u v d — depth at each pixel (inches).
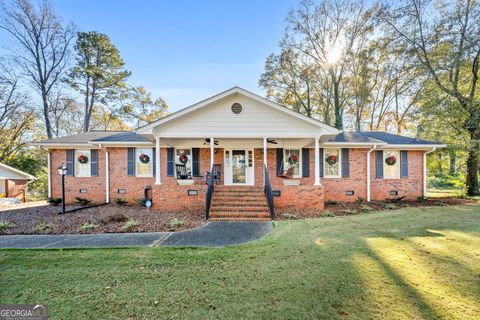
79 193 443.2
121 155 444.5
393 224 251.1
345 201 436.1
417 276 129.1
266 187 332.8
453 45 491.5
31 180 677.3
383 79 797.9
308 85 892.0
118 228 239.1
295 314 96.3
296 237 204.5
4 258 160.2
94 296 113.0
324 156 446.9
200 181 442.0
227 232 226.7
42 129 872.9
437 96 506.9
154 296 112.1
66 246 184.2
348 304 103.0
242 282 124.4
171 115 350.6
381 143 426.6
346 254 162.2
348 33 770.8
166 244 189.3
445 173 652.1
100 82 815.1
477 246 177.8
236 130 364.8
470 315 94.9
